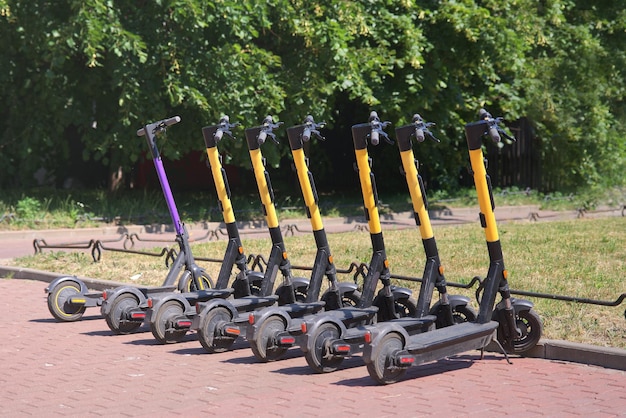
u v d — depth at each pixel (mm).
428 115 24453
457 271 13000
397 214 23438
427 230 8195
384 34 22953
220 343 8922
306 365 8352
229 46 20719
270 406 6941
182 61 20516
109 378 7965
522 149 28375
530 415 6527
